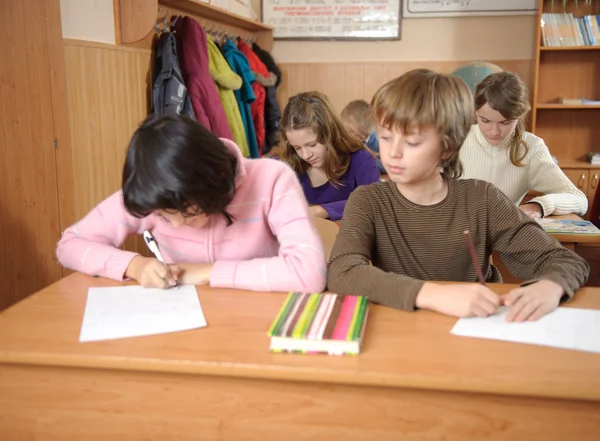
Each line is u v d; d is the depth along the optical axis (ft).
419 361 3.11
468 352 3.21
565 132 15.31
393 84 3.98
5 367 3.44
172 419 3.37
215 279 4.21
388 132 4.00
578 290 4.09
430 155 3.99
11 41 7.64
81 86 8.73
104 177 9.41
